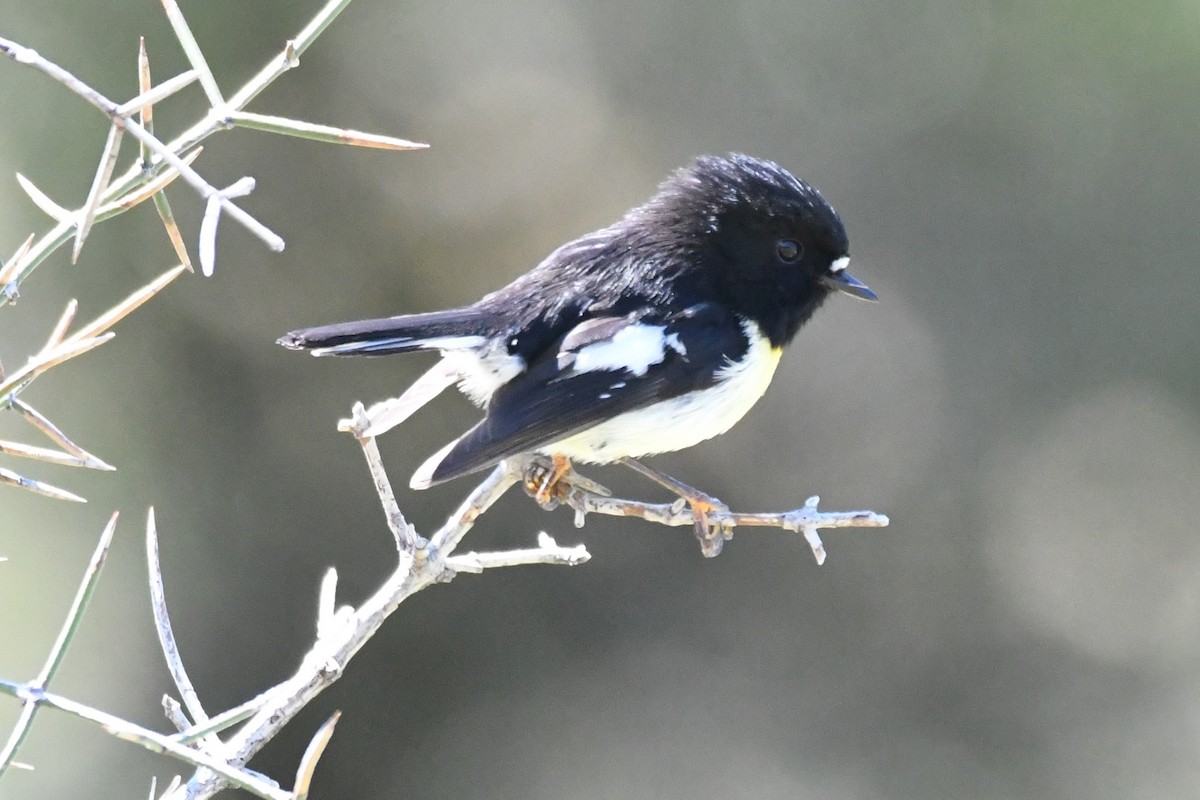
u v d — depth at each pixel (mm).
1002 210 15641
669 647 13789
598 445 6949
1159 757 14148
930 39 15602
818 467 14906
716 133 15242
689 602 13883
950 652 14461
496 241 13898
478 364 6770
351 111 13594
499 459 6277
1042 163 15664
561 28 14594
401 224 13609
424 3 13852
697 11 15180
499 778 12969
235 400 12938
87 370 12648
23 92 12492
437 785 12992
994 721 14336
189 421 12828
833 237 7230
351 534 12828
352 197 13398
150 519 4031
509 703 13234
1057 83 15625
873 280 15516
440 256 13711
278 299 13094
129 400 12711
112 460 12602
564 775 13117
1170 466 15016
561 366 6652
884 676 14258
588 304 6926
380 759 12898
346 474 12875
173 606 12484
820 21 15602
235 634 12578
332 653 4379
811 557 14453
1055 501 15133
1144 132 15586
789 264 7250
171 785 4008
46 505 12391
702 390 6965
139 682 12273
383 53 13680
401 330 6520
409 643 13164
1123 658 14555
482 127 14094
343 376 12945
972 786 14008
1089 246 15602
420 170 13758
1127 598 14727
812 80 15609
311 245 13250
